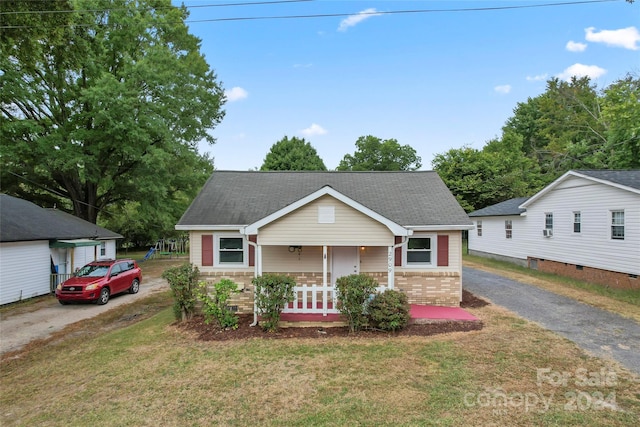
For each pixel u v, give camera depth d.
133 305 14.59
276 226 10.18
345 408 5.56
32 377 7.39
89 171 23.03
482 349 7.79
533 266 19.67
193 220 11.71
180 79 22.91
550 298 12.48
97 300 14.50
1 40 11.15
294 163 44.47
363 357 7.56
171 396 6.16
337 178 15.12
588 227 15.44
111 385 6.70
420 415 5.30
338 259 11.92
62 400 6.23
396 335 8.95
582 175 15.53
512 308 11.21
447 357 7.40
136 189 26.36
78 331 11.13
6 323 12.08
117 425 5.35
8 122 20.72
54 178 25.80
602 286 14.12
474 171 32.56
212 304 9.98
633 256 13.10
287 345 8.44
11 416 5.82
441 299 11.74
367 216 10.11
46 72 22.45
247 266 11.81
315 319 10.22
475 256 25.92
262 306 9.42
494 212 23.11
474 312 10.80
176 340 9.11
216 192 13.62
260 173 15.55
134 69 20.58
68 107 24.27
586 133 34.12
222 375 6.91
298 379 6.62
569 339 8.30
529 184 32.25
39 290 16.81
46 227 18.12
